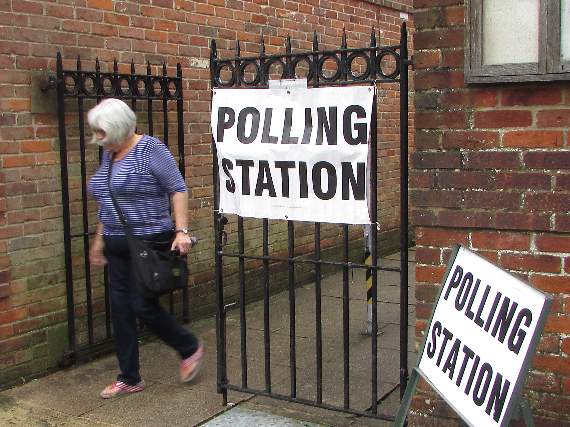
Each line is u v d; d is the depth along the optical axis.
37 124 4.75
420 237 3.55
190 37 5.89
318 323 3.98
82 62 5.04
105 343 5.23
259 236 6.77
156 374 4.89
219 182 4.19
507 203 3.29
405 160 3.60
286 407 4.29
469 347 2.70
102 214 4.30
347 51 3.71
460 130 3.38
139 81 5.41
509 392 2.39
